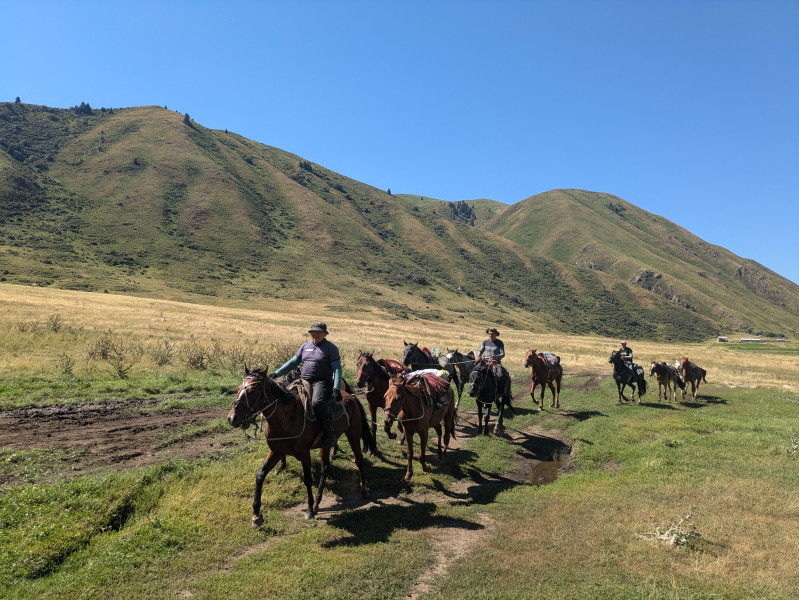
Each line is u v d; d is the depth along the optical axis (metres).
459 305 161.38
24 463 7.93
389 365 11.26
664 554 5.62
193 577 5.16
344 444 10.24
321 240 192.12
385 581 5.10
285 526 6.46
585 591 4.84
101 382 14.67
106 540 5.78
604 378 25.47
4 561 5.09
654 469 9.26
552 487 8.45
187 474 7.71
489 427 13.14
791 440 11.30
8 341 20.39
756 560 5.49
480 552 5.82
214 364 19.62
